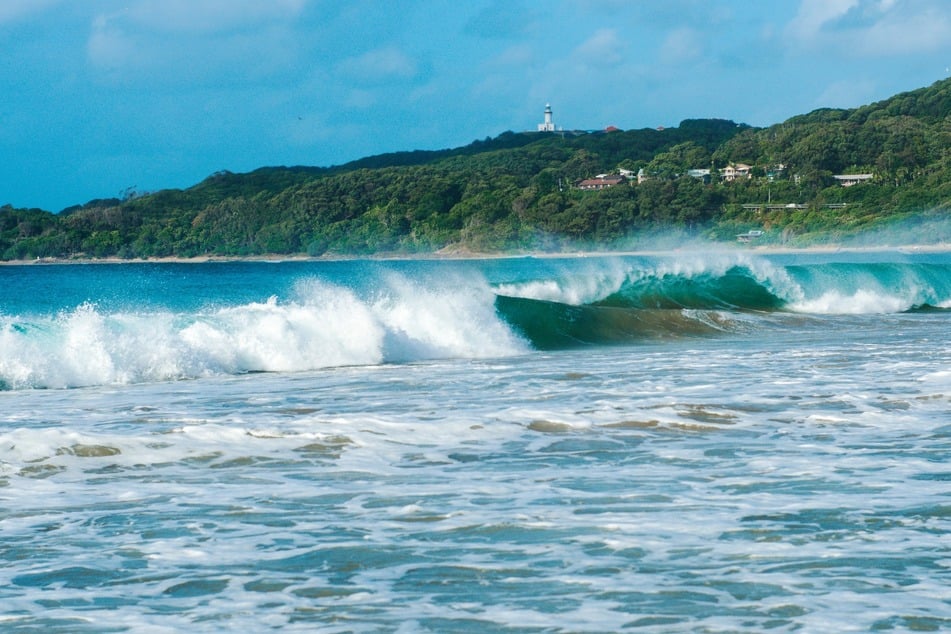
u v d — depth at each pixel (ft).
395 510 36.47
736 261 184.03
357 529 33.99
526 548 31.40
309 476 42.50
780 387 67.36
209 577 29.09
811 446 47.75
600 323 127.44
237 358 91.71
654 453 46.70
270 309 103.30
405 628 24.94
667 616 25.39
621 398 63.72
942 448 46.85
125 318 95.50
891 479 40.24
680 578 28.22
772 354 92.84
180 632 24.86
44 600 27.25
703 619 25.16
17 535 33.65
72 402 69.00
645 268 181.16
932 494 37.58
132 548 32.09
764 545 31.24
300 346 94.99
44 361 81.92
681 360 89.45
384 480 41.65
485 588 27.73
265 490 40.01
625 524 33.91
